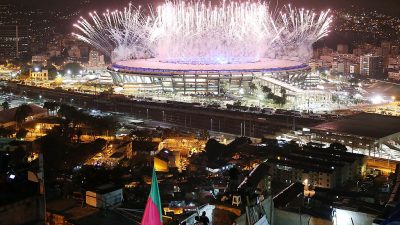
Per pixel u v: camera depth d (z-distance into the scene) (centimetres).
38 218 6031
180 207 14425
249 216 6725
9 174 7838
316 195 15825
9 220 5784
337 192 16588
